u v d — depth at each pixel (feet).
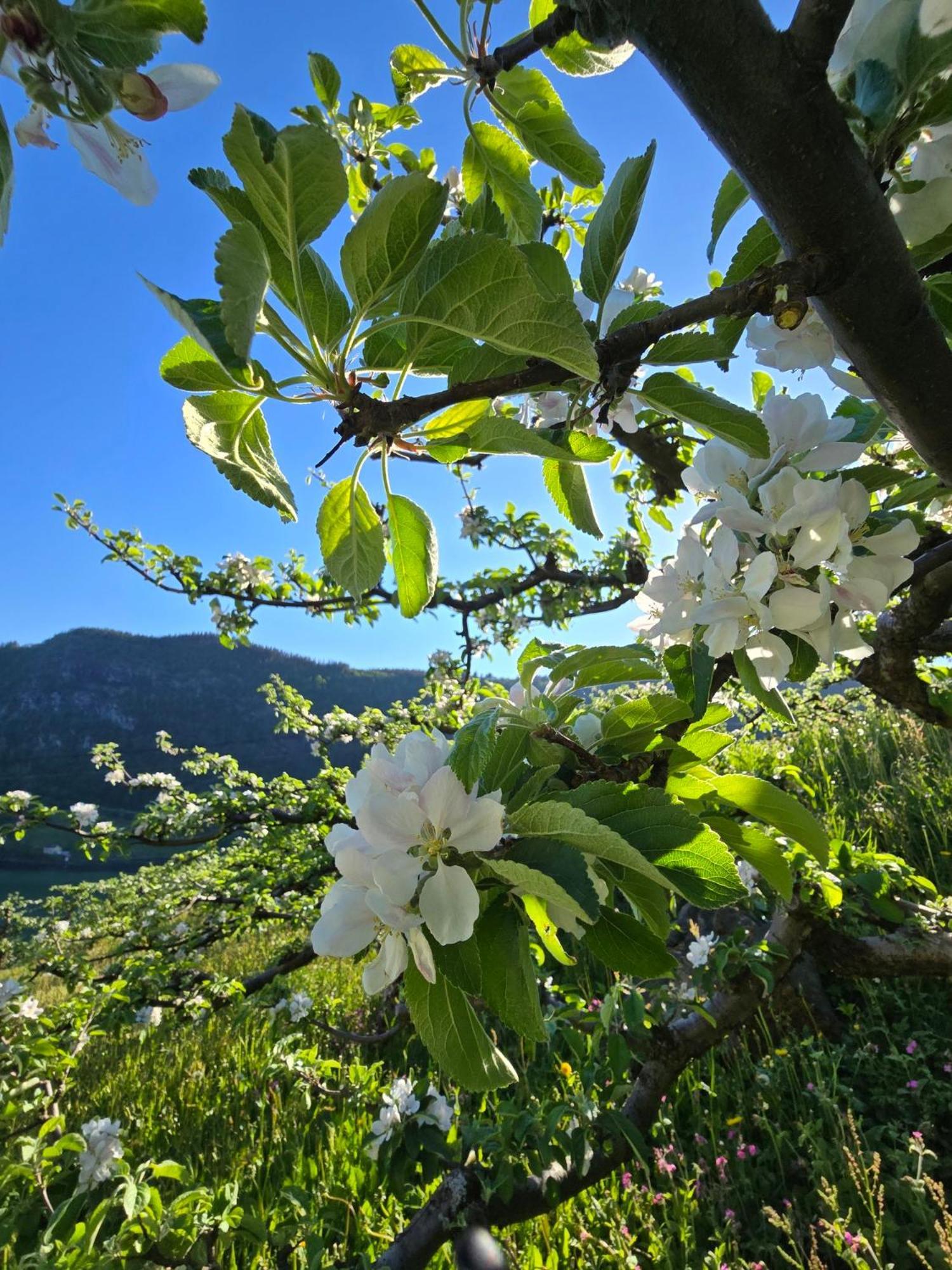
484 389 2.90
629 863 2.64
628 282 5.36
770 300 2.62
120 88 2.00
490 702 3.83
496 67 3.82
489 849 2.86
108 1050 25.08
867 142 2.61
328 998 22.85
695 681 3.55
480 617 21.25
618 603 18.69
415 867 2.86
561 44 4.22
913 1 2.45
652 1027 10.25
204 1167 16.07
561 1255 11.18
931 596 5.45
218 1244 8.92
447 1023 3.02
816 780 23.11
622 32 2.44
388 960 3.01
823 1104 12.33
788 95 2.20
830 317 2.73
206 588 19.90
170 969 18.40
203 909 19.79
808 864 9.46
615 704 4.10
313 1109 17.06
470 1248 8.19
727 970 10.22
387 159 8.29
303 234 2.40
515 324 2.58
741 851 3.78
